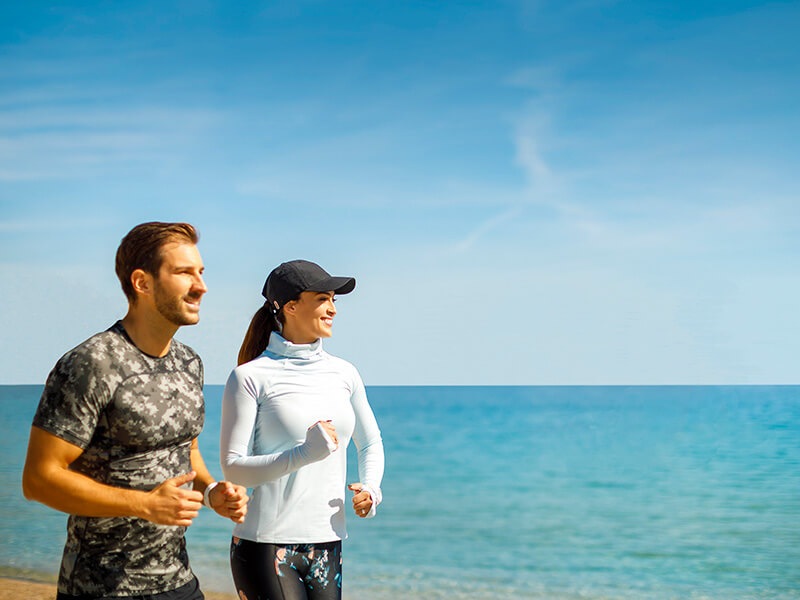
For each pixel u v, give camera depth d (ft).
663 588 30.25
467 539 41.60
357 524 46.75
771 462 90.17
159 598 7.18
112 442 6.91
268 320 10.40
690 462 92.07
